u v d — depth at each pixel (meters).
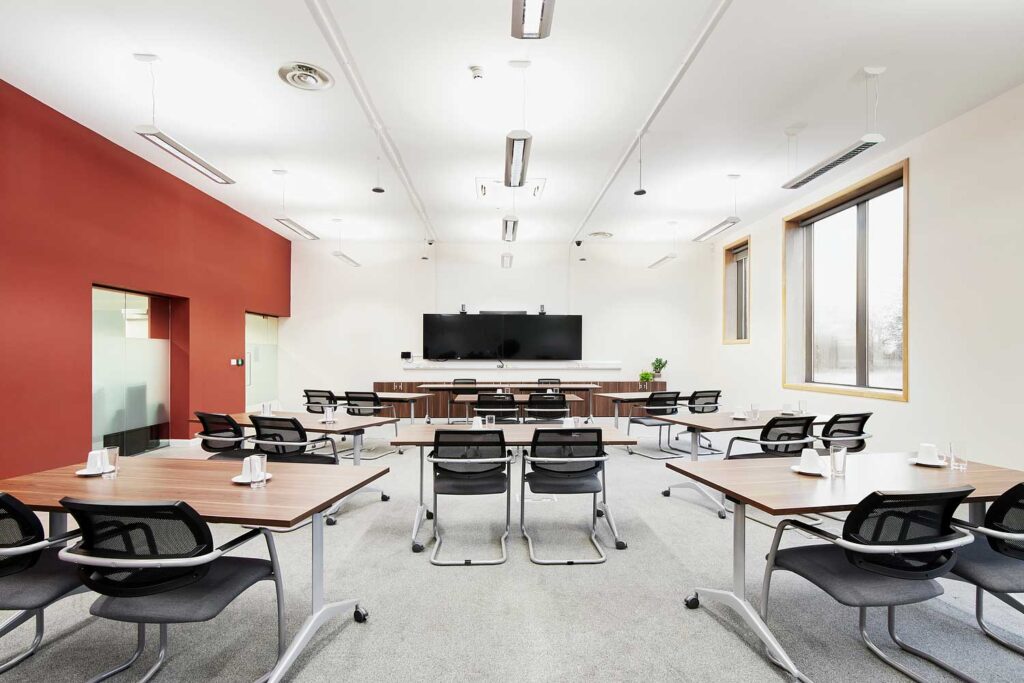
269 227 8.43
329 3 2.99
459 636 2.22
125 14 3.08
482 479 3.26
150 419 5.90
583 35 3.29
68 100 4.15
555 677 1.94
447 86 3.94
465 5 3.01
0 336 3.88
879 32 3.20
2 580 1.85
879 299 5.66
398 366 9.48
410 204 7.10
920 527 1.80
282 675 1.89
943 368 4.41
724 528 3.63
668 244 9.71
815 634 2.24
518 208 7.29
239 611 2.44
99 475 2.45
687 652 2.11
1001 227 3.92
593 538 3.32
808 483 2.32
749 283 8.07
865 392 5.39
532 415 5.93
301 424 4.03
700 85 3.86
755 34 3.23
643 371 9.64
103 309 5.18
